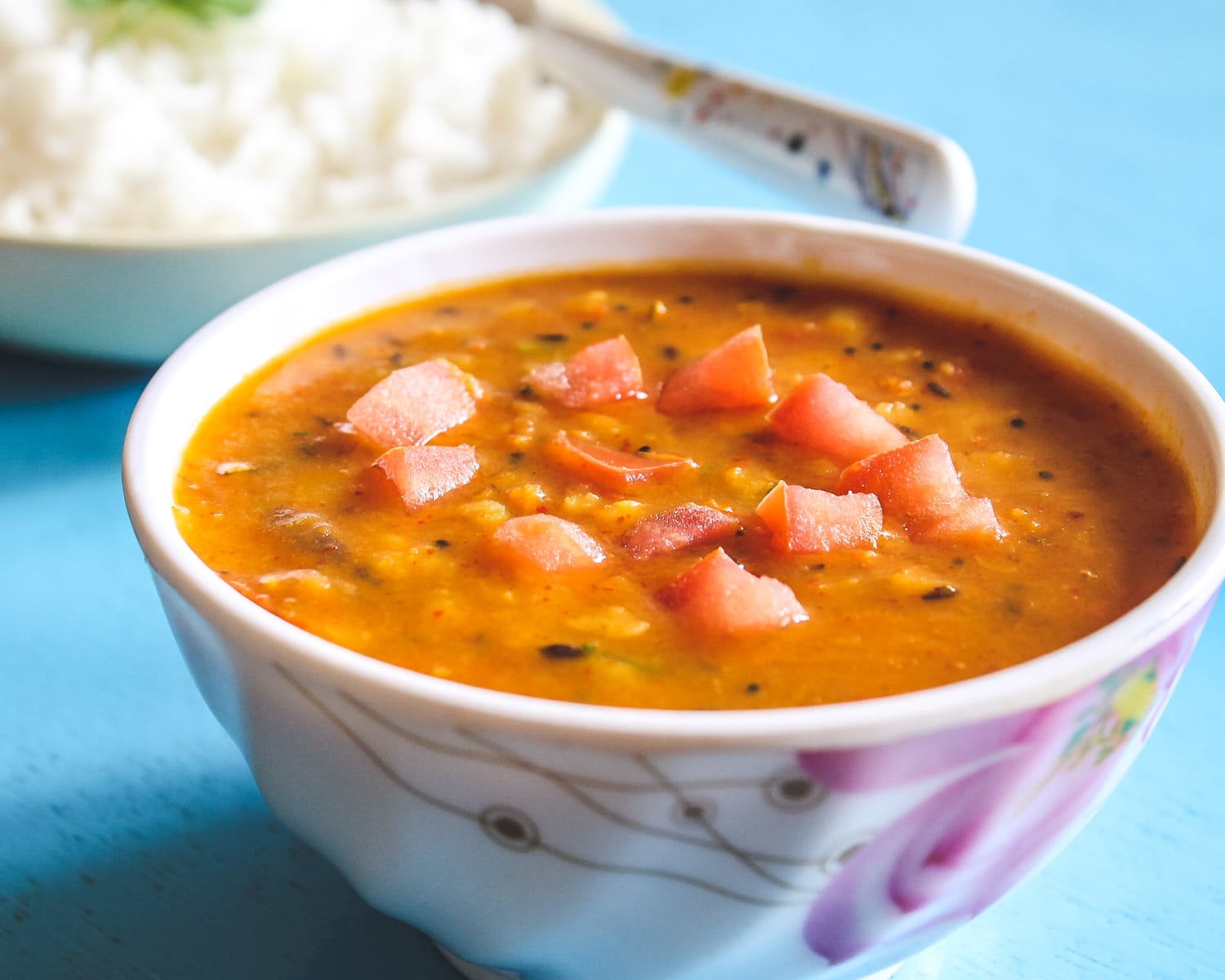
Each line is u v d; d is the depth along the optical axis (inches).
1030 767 11.3
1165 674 11.6
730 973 11.9
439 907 11.9
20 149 18.6
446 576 12.8
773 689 12.0
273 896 13.6
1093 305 14.1
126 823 14.1
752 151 18.1
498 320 14.9
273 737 11.7
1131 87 24.1
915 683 12.0
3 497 16.9
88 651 15.4
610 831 11.1
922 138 16.7
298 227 16.9
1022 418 13.9
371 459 13.7
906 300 15.0
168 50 19.5
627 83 19.3
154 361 17.8
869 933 11.7
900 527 13.1
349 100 19.4
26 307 17.0
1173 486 13.2
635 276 15.4
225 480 13.5
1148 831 14.0
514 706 11.0
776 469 13.6
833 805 11.1
